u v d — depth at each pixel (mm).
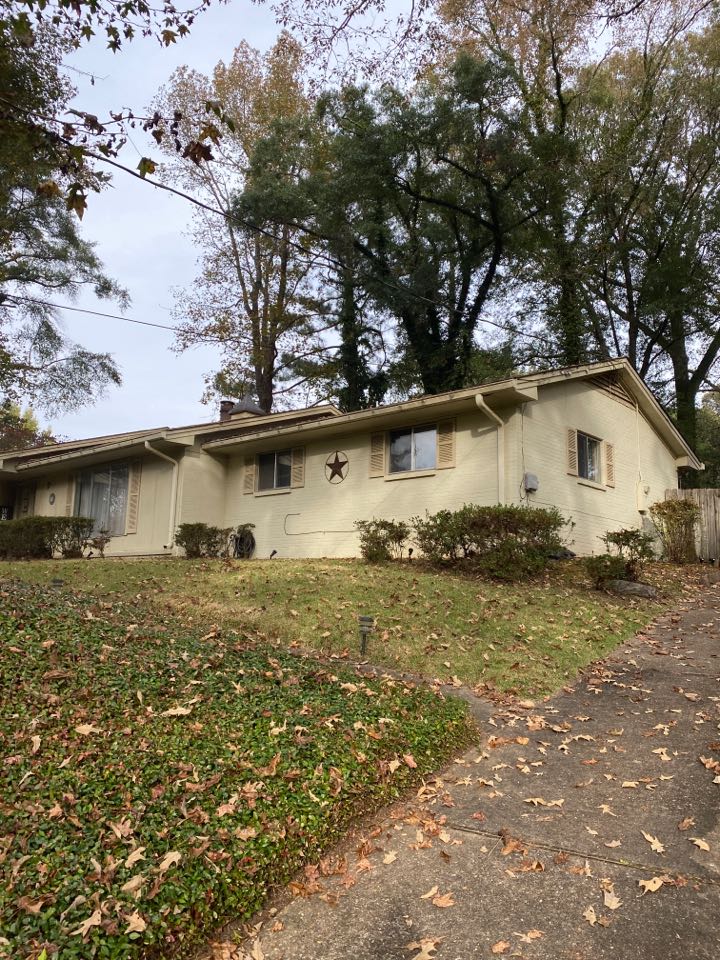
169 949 2699
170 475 16562
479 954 2773
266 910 3102
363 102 18781
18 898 2676
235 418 18875
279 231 24156
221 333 26844
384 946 2842
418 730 5078
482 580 10602
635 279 24625
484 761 4914
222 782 3840
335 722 4883
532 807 4125
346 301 24438
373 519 13922
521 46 20172
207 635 7223
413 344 23422
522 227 21547
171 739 4297
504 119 19016
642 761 4762
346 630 8031
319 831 3635
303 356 27719
